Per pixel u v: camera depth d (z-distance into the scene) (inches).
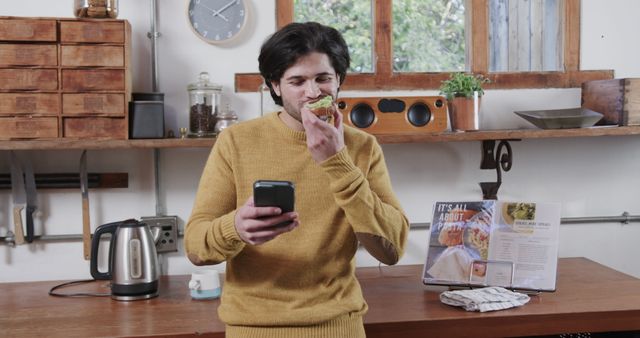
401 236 61.2
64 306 80.1
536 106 101.1
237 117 92.7
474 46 100.3
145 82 94.2
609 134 90.9
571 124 91.0
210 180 60.4
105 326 71.7
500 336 72.9
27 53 84.5
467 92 91.4
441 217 86.1
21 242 91.4
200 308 78.9
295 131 59.9
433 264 84.9
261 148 60.2
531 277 81.4
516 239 83.0
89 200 94.0
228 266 60.7
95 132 85.9
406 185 99.7
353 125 90.7
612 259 103.8
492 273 82.8
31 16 92.0
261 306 57.8
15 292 87.0
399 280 90.1
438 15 104.0
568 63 101.5
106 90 85.7
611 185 103.2
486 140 96.7
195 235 56.7
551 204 83.0
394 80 98.6
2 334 68.9
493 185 99.2
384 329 71.3
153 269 84.0
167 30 94.4
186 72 95.0
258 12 96.3
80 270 94.1
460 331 72.4
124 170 94.3
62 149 92.0
